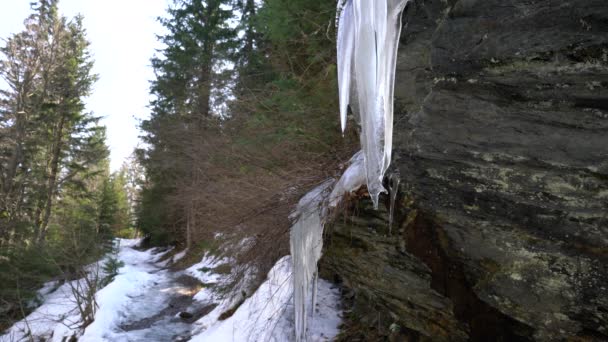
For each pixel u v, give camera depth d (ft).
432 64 8.50
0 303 33.65
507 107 7.52
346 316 16.87
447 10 8.89
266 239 16.35
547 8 6.76
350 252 13.16
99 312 28.27
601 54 6.17
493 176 7.97
